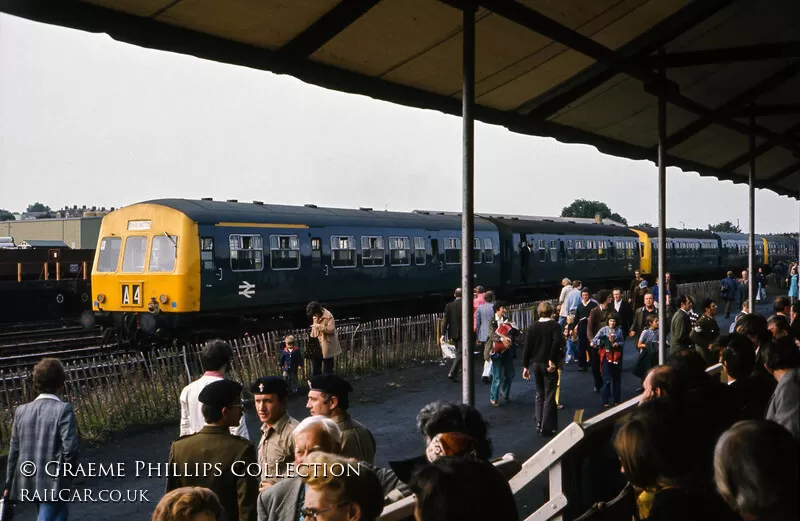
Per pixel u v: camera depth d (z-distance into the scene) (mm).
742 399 5195
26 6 4426
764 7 8438
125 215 16984
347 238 20188
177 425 10516
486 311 14094
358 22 5941
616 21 7512
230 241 16766
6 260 25922
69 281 26703
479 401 12188
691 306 11227
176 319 15883
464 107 5852
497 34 6852
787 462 1986
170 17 5156
